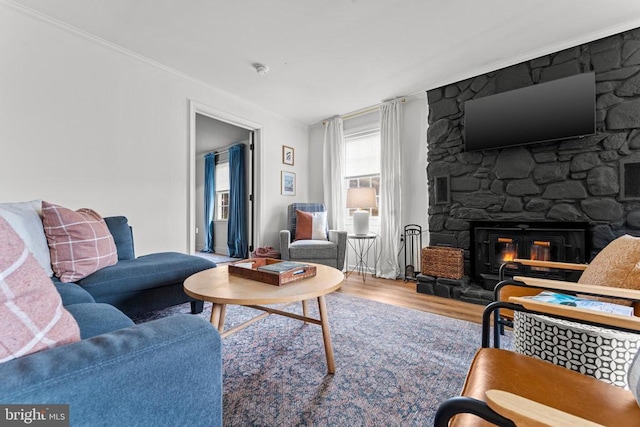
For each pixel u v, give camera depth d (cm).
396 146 357
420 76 300
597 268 119
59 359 49
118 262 198
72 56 226
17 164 201
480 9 201
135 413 54
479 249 281
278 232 422
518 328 112
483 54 257
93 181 238
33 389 44
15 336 51
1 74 194
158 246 279
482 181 285
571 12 203
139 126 266
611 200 223
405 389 129
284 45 246
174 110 293
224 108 344
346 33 229
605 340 87
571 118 234
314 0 194
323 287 136
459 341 177
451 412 50
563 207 243
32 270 59
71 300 126
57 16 210
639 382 51
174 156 292
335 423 108
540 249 249
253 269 150
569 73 241
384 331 193
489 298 250
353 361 153
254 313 224
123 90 255
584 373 90
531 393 68
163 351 58
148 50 254
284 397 123
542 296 126
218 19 213
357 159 416
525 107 255
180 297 204
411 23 217
